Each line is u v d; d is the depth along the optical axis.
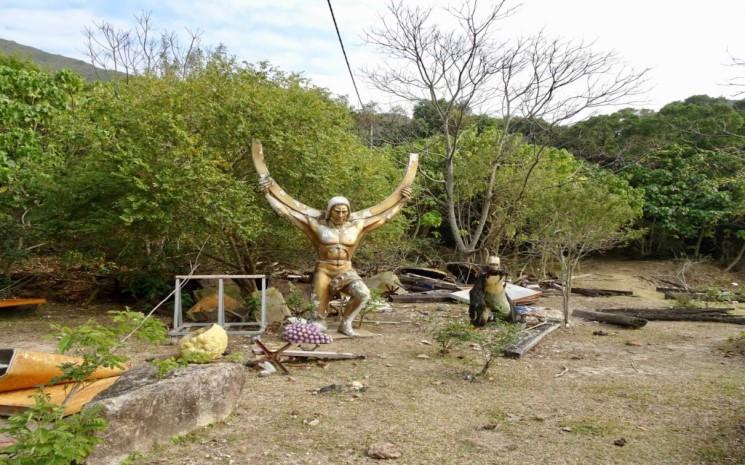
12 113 12.99
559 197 11.85
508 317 10.35
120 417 4.57
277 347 8.84
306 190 12.24
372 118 26.91
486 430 5.45
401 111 27.44
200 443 5.02
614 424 5.64
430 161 22.28
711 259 25.42
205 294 11.70
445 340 8.60
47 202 12.05
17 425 3.88
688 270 23.66
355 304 9.97
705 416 5.89
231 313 10.84
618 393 6.74
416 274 18.44
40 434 3.54
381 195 14.06
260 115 11.29
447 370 7.73
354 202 13.48
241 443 5.03
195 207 10.39
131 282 13.02
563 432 5.41
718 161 23.42
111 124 11.12
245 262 13.45
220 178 10.49
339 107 13.53
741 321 12.34
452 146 21.14
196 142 10.77
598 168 23.69
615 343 9.91
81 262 13.00
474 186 20.78
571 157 23.52
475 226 23.91
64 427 3.73
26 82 14.02
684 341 10.18
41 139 13.52
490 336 8.73
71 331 4.34
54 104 14.56
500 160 20.16
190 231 11.29
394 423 5.59
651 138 25.64
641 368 8.08
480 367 7.94
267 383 6.91
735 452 4.92
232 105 11.17
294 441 5.10
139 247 12.84
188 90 11.66
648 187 24.67
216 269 14.09
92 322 4.79
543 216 13.05
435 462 4.70
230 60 12.02
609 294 17.66
